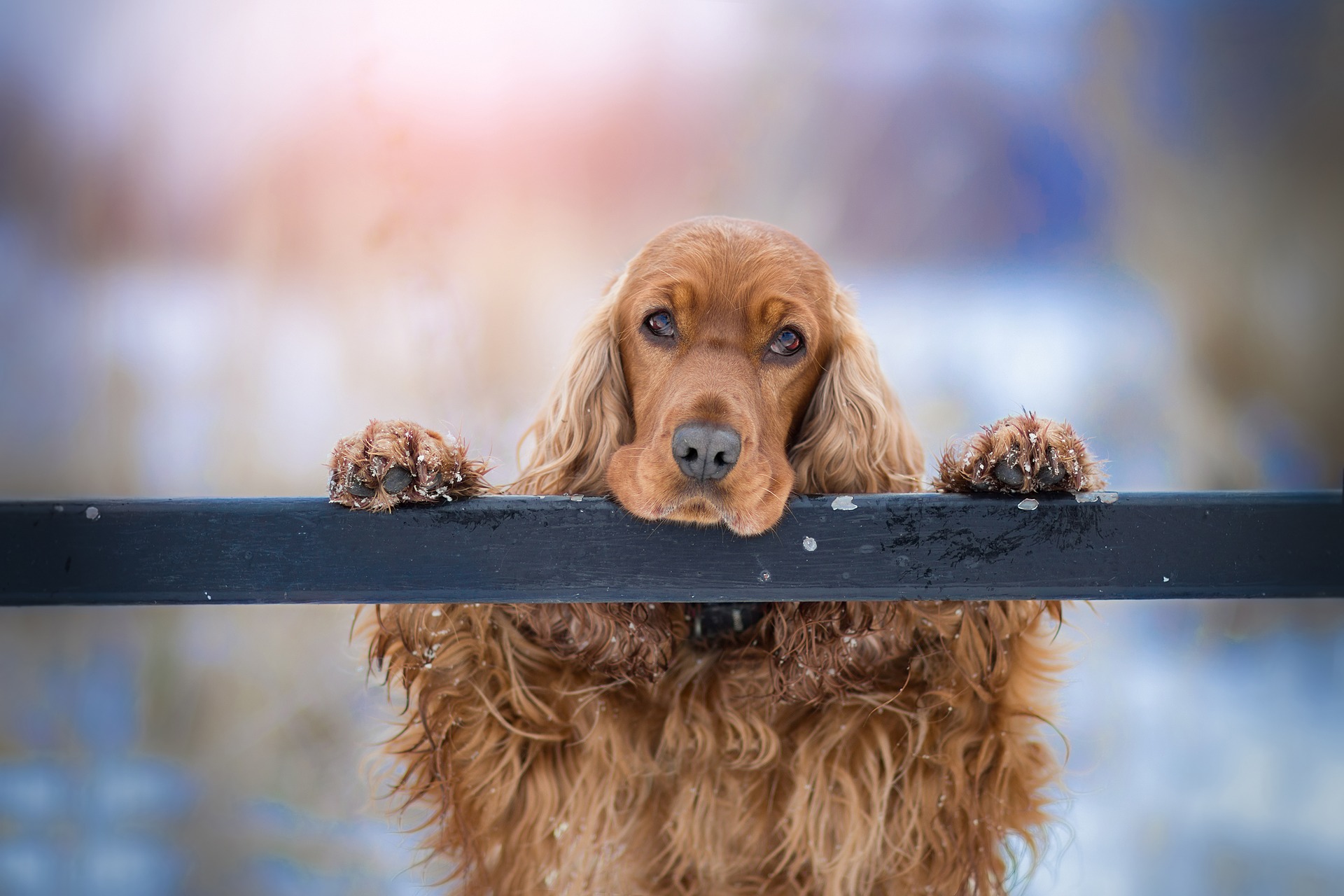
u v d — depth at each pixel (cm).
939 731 315
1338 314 821
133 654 559
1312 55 897
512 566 236
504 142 848
